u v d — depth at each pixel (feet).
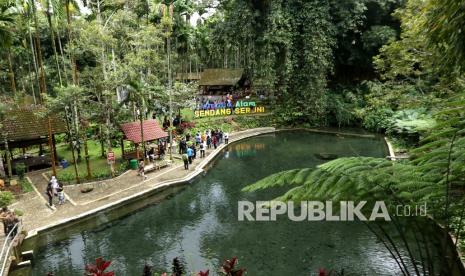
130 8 113.29
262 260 41.47
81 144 99.19
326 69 129.90
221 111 134.51
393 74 65.36
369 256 40.37
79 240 49.65
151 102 101.30
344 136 117.80
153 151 87.20
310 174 18.20
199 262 42.01
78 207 57.72
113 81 76.79
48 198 62.80
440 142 17.01
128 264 42.50
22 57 133.39
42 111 70.64
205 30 175.73
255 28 129.49
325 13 124.06
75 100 71.46
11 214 46.37
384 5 124.36
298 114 131.85
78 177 70.69
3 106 72.23
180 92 108.78
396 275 35.65
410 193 15.97
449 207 16.71
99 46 81.35
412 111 94.94
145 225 54.03
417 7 54.80
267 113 139.13
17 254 42.45
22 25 89.51
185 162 79.25
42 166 85.76
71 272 41.29
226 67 207.72
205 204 61.87
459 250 30.14
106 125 81.92
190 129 116.67
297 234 47.93
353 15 125.70
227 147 107.14
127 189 66.18
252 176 77.46
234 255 43.19
